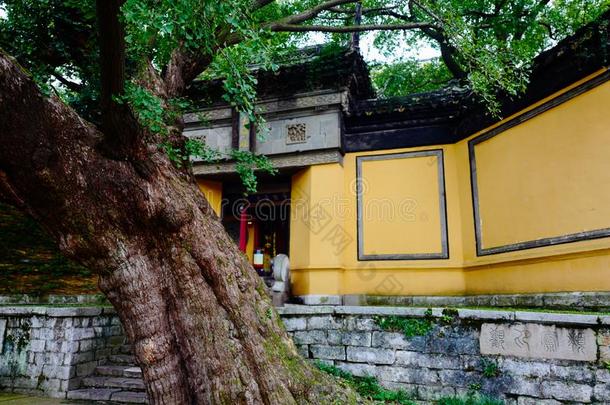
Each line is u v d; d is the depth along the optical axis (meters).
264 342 4.26
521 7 11.15
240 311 4.23
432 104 8.72
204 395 3.91
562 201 6.50
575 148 6.39
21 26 5.54
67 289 9.55
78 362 6.61
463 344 5.42
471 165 8.38
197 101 9.86
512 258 7.17
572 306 6.05
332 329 6.12
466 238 8.31
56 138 3.76
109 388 6.45
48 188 3.74
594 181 6.07
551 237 6.60
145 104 3.62
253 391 3.95
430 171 8.92
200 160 10.05
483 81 6.76
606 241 5.79
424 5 7.15
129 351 7.54
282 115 9.62
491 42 7.64
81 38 5.82
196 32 3.57
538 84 7.05
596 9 9.80
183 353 4.06
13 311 6.94
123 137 3.86
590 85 6.27
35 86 3.68
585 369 4.73
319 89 9.42
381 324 5.88
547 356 4.93
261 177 10.11
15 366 6.74
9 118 3.49
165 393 3.94
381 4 11.45
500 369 5.15
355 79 9.52
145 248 4.12
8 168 3.66
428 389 5.46
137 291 4.00
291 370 4.34
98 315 7.11
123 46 3.25
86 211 3.88
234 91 3.88
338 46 9.21
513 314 5.17
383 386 5.68
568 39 6.33
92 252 3.96
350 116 9.36
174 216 4.14
